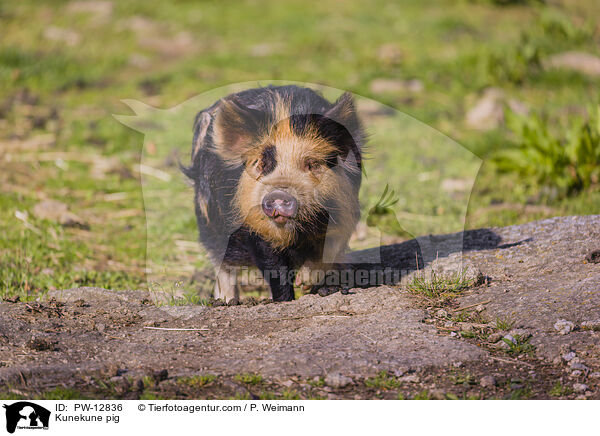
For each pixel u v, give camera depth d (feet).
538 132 71.36
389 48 117.70
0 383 33.01
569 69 104.37
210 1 151.94
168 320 41.24
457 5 144.15
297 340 37.40
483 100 94.38
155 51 124.36
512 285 42.91
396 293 43.14
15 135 85.10
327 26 133.80
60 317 41.65
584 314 38.06
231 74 108.68
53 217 63.21
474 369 34.32
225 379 33.58
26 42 124.47
